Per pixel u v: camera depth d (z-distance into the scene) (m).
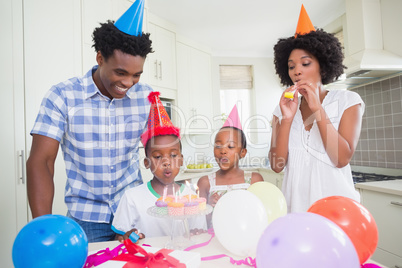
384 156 2.20
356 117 0.94
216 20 2.79
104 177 1.00
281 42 1.13
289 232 0.42
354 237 0.51
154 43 2.64
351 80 2.30
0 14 1.50
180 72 3.01
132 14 0.77
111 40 0.77
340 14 2.69
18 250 0.45
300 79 0.99
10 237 1.50
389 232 1.60
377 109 2.26
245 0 2.44
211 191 1.05
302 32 1.01
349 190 0.93
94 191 1.01
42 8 1.63
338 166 0.93
